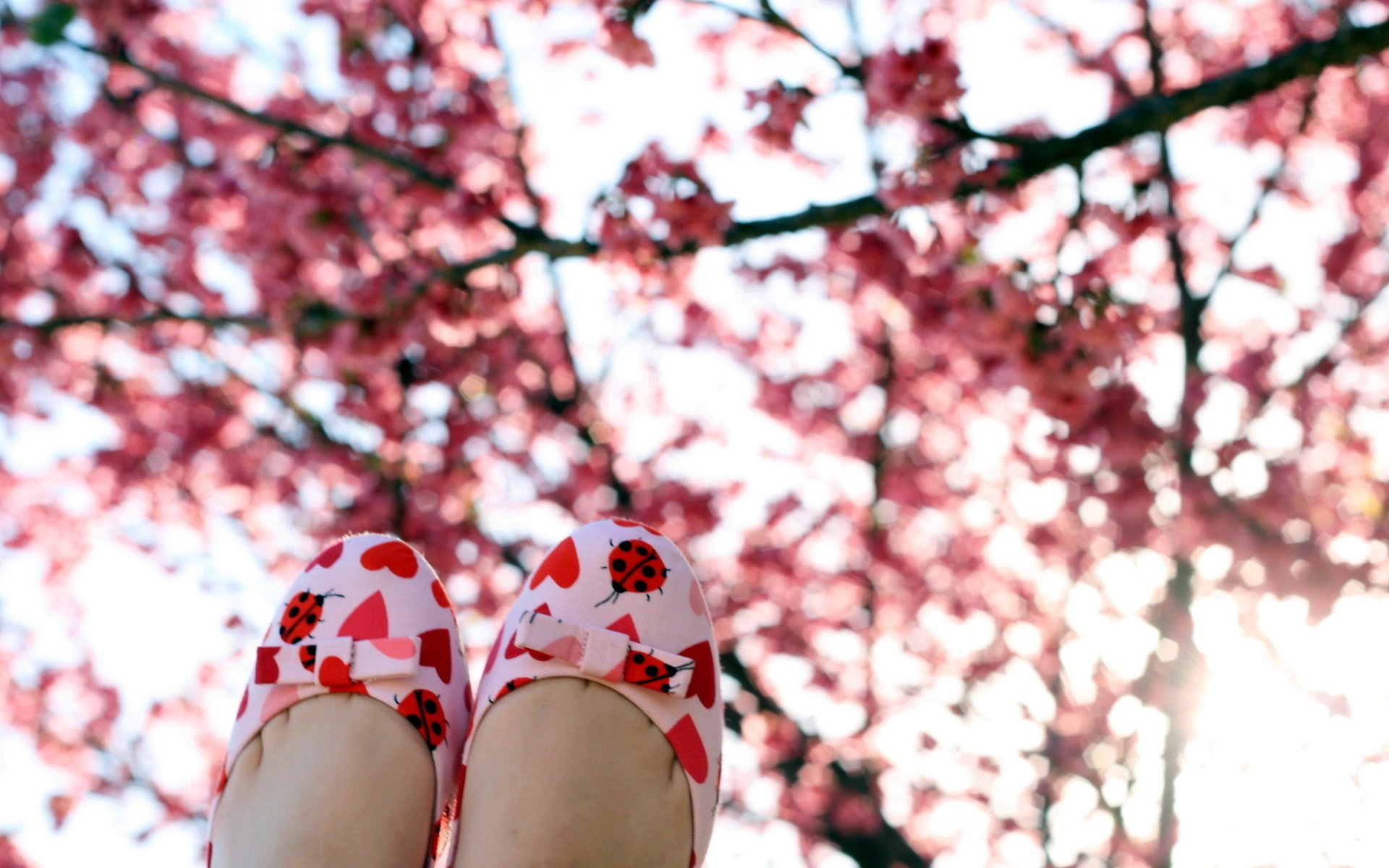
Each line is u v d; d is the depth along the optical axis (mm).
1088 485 1463
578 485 1803
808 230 1042
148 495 1795
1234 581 1718
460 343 1388
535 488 1808
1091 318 1058
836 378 1947
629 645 748
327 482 1693
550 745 730
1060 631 2092
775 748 2008
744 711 1961
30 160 1660
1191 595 1706
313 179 1312
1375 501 1673
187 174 1603
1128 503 1438
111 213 1668
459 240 1420
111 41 1568
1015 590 2070
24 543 1890
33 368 1665
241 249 1567
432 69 1574
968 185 988
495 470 1781
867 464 1969
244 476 1702
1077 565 1965
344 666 746
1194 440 1505
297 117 1528
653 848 727
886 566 1968
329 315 1266
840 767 2014
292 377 1695
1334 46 889
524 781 724
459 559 1690
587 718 738
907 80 987
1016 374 1088
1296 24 1702
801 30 1022
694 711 752
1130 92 1775
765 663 2051
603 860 716
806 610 2020
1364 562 1646
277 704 749
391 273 1297
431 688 755
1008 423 1818
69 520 1867
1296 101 1716
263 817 725
